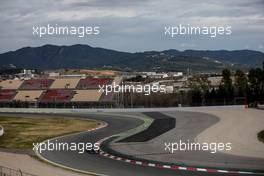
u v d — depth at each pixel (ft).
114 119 276.21
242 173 102.37
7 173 102.53
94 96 414.41
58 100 422.00
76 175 105.29
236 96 383.24
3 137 189.26
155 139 169.27
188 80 519.19
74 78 476.95
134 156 131.13
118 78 483.10
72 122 262.88
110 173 107.24
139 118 274.57
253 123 214.69
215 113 281.33
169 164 116.37
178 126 216.13
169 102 383.86
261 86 409.08
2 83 490.90
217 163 115.65
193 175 101.81
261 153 131.34
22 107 417.90
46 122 264.11
